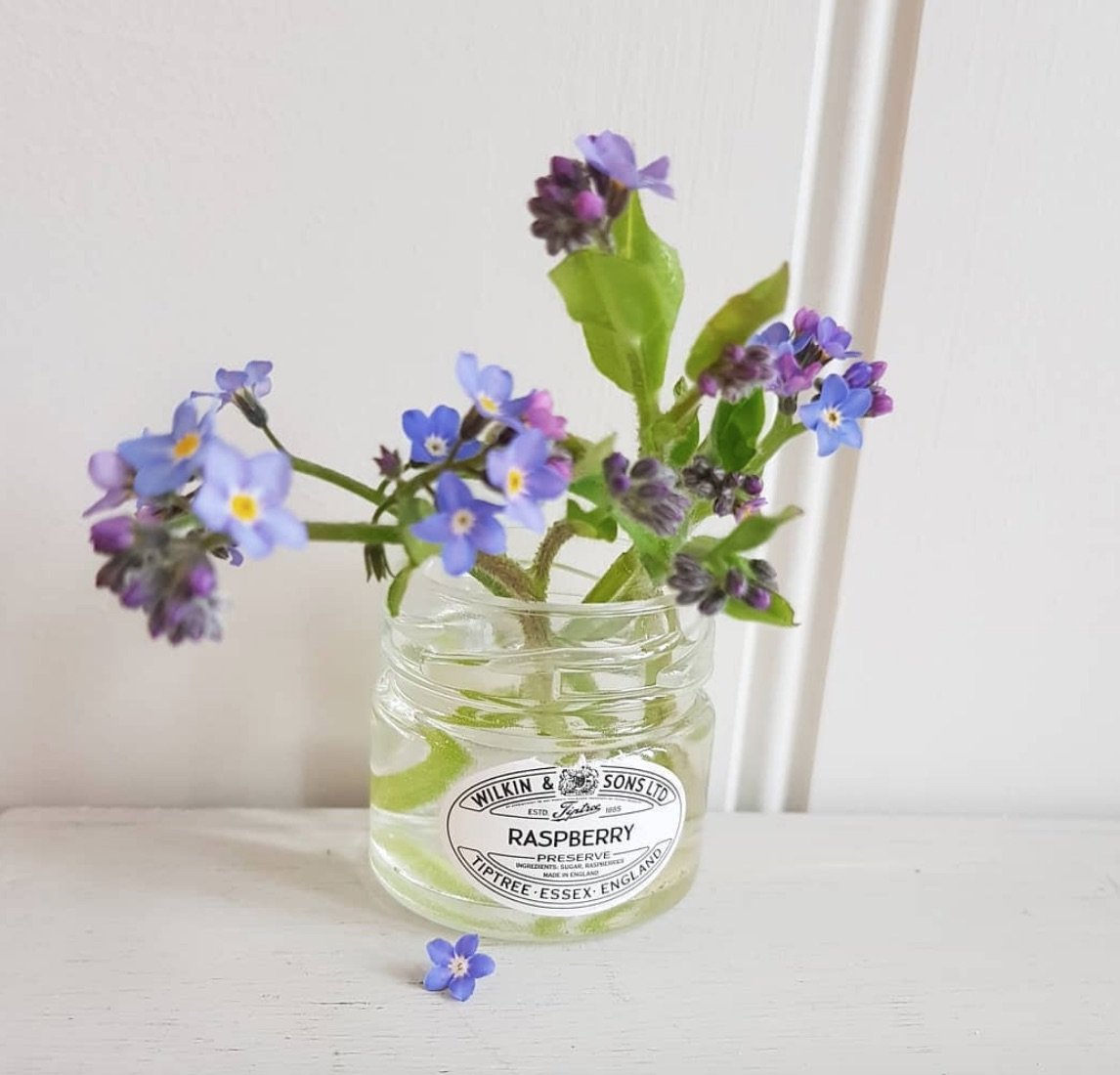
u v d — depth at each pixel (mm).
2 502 159
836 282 164
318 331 157
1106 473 173
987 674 181
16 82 145
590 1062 127
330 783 176
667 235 158
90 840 162
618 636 136
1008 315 165
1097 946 153
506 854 135
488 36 149
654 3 150
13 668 166
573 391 161
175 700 170
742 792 187
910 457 170
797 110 155
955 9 153
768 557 174
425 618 140
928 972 145
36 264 151
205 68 147
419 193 153
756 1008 137
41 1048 125
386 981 137
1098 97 158
